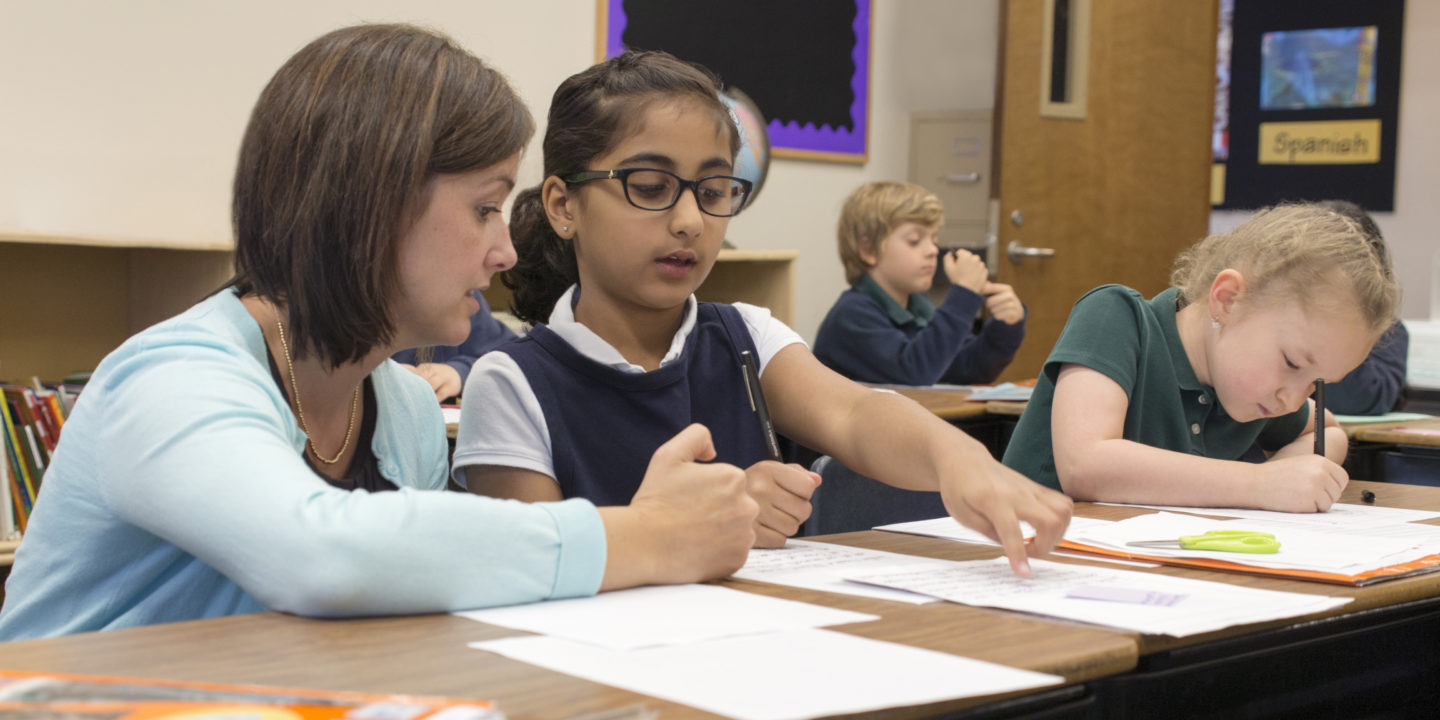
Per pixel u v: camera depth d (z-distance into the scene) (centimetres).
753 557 95
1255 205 525
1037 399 158
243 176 86
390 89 83
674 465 85
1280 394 141
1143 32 447
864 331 335
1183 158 462
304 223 83
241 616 70
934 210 346
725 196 119
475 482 117
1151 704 70
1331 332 135
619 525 79
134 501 75
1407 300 499
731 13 411
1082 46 435
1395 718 92
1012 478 95
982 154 461
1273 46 516
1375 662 89
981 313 429
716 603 75
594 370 119
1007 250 431
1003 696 59
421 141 82
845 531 147
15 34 264
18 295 267
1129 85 447
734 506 83
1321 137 510
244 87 303
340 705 47
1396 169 498
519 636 66
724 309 133
